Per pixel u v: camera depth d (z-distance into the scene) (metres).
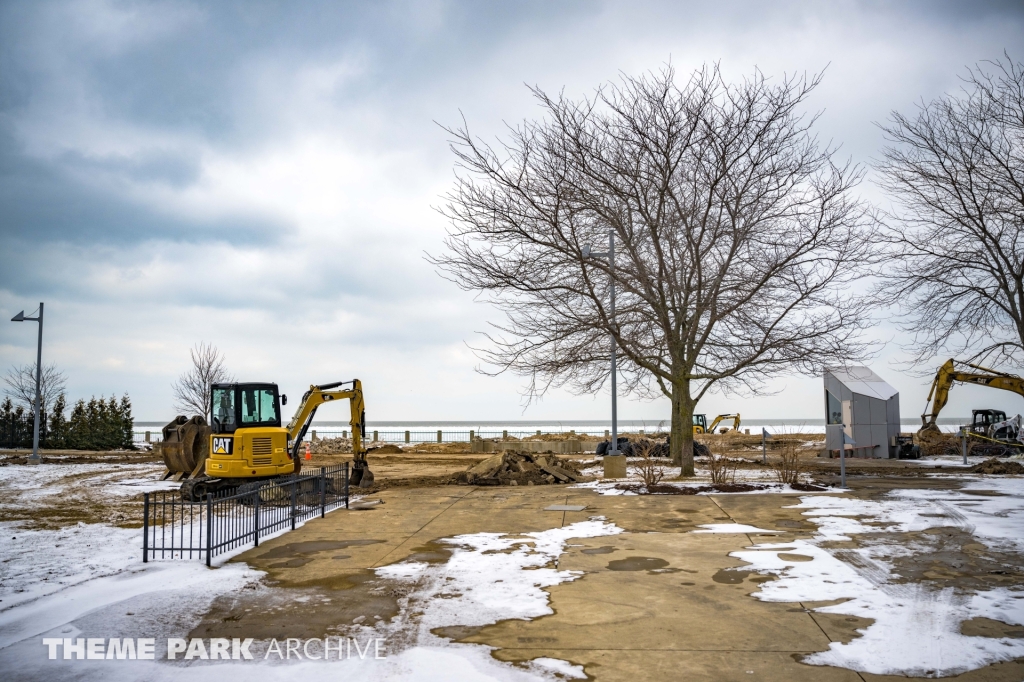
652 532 12.90
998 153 22.30
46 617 8.02
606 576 9.54
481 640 7.05
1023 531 12.32
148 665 6.52
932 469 26.98
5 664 6.57
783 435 59.75
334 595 8.80
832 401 36.97
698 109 19.08
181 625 7.70
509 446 46.09
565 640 7.00
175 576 9.86
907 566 9.75
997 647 6.54
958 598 8.13
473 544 12.00
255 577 9.76
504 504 17.39
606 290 22.52
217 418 20.09
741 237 19.09
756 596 8.41
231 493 19.41
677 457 27.92
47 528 14.64
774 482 21.05
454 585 9.20
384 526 14.02
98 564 10.70
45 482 25.92
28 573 10.12
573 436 60.72
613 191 19.48
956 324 24.11
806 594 8.44
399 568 10.20
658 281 20.62
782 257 20.41
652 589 8.84
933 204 22.77
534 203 19.00
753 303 21.53
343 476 18.70
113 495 21.48
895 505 15.79
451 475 27.06
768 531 12.72
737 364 22.38
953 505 15.70
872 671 6.03
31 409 53.09
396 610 8.12
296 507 16.09
